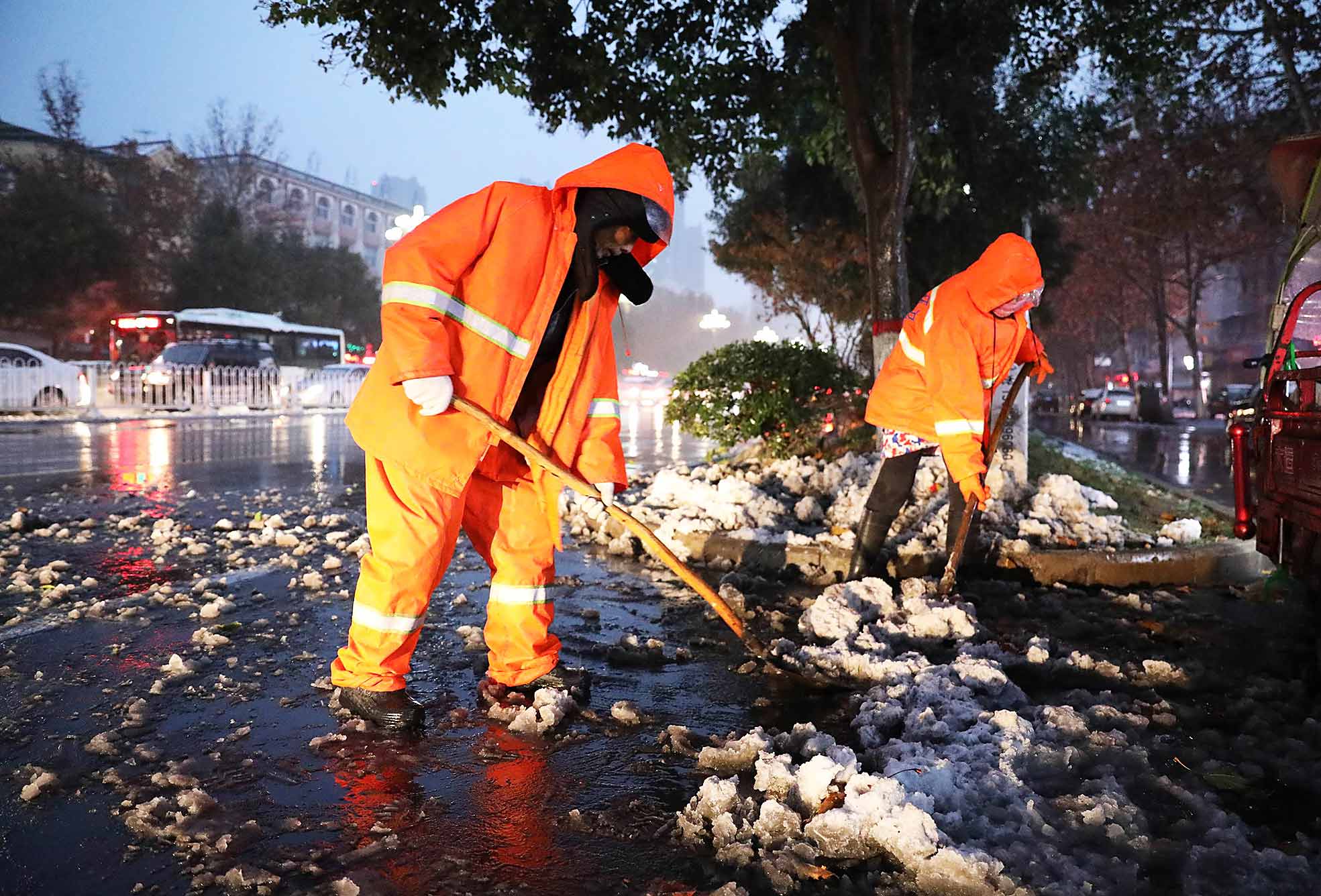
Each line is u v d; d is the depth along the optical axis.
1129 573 5.59
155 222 40.38
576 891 2.24
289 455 12.89
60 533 6.49
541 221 3.20
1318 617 4.04
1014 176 14.20
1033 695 3.65
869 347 18.25
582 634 4.40
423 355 2.95
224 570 5.46
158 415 22.31
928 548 5.76
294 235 50.41
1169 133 23.88
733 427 9.59
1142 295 45.06
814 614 4.35
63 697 3.40
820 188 18.70
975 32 10.73
